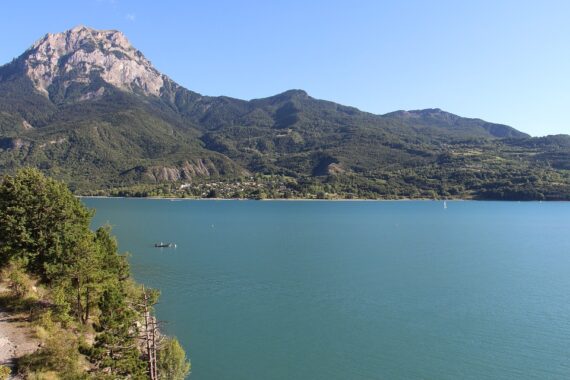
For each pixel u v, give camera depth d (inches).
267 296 3223.4
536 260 4682.6
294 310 2898.6
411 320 2723.9
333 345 2357.3
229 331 2536.9
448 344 2375.7
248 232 7135.8
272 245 5723.4
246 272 4008.4
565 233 7052.2
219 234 6860.2
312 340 2417.6
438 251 5265.8
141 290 2301.9
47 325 1699.1
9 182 2230.6
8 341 1567.4
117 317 1640.0
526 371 2076.8
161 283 3570.4
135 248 5364.2
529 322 2689.5
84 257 2015.3
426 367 2116.1
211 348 2306.8
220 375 2026.3
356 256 4909.0
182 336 2454.5
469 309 2940.5
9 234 2096.5
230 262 4490.7
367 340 2426.2
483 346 2352.4
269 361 2164.1
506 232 7180.1
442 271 4099.4
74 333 1798.7
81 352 1489.9
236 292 3324.3
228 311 2876.5
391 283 3624.5
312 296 3223.4
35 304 1915.6
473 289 3442.4
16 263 2031.3
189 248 5393.7
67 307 1813.5
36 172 2353.6
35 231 2166.6
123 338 1598.2
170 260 4566.9
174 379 1728.6
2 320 1743.4
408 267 4281.5
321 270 4119.1
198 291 3336.6
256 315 2805.1
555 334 2502.5
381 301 3112.7
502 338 2449.6
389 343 2381.9
